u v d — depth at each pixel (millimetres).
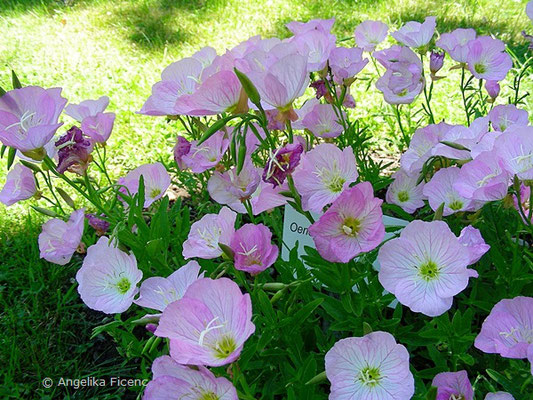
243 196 544
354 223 468
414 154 599
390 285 460
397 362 424
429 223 444
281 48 503
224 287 418
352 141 735
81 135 598
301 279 538
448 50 664
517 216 553
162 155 1003
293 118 507
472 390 427
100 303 516
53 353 703
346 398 427
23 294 769
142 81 1283
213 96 490
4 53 1429
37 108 531
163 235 604
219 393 415
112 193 879
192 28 1524
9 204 627
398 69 632
